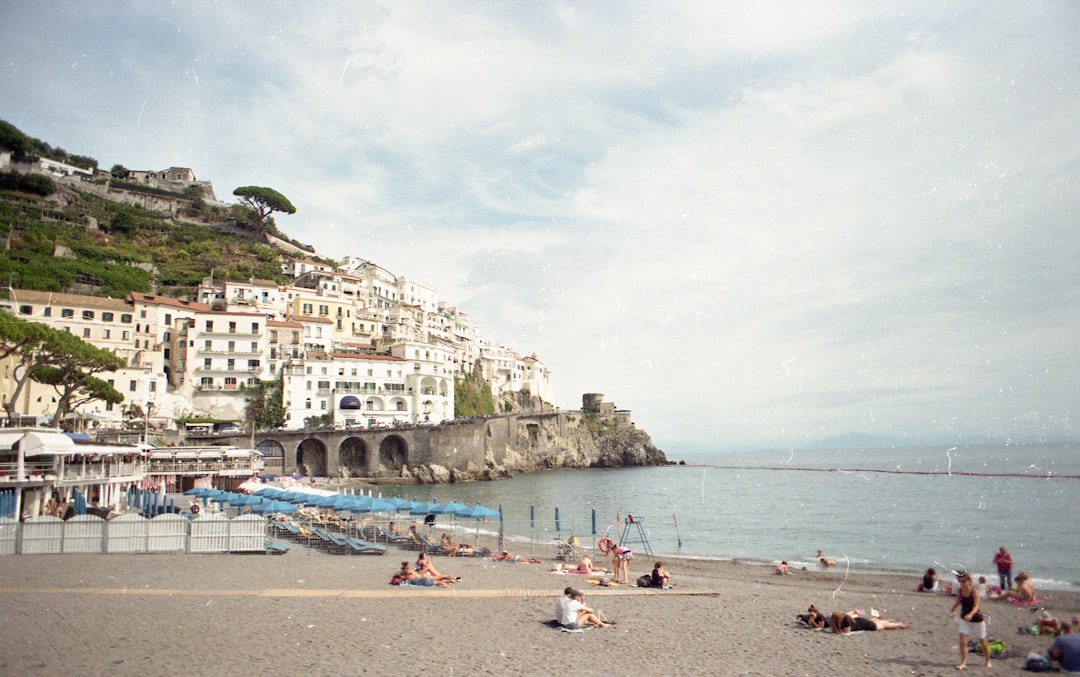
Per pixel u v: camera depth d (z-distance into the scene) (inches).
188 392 3673.7
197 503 1621.6
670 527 2133.4
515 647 523.8
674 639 581.0
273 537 1304.1
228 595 673.0
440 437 4136.3
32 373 2001.7
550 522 2262.6
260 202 5821.9
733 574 1218.6
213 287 4392.2
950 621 731.4
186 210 5649.6
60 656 449.1
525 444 5472.4
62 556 908.6
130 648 474.9
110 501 1676.9
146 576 770.2
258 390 3799.2
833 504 2773.1
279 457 3513.8
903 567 1315.2
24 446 1248.2
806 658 536.7
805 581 1133.1
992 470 4881.9
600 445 6456.7
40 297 3093.0
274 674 428.5
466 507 1455.5
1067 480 3681.1
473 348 6614.2
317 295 4729.3
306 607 632.4
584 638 565.3
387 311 5467.5
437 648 509.7
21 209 4416.8
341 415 4037.9
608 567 1190.9
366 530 1462.8
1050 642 629.9
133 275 4207.7
